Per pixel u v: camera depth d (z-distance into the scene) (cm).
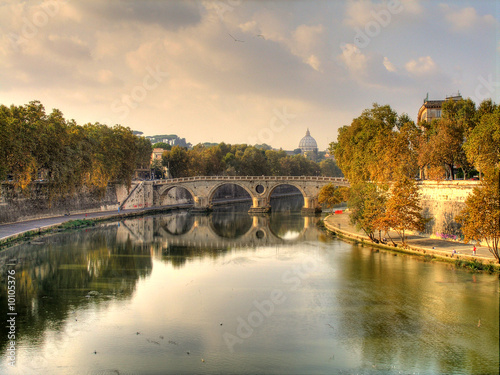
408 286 5353
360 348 3884
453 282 5384
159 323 4450
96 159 12519
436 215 7669
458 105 9150
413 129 9050
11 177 10612
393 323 4362
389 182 8469
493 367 3550
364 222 7875
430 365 3597
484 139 6675
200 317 4600
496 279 5441
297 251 7869
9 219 10175
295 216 14175
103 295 5319
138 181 16675
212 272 6419
